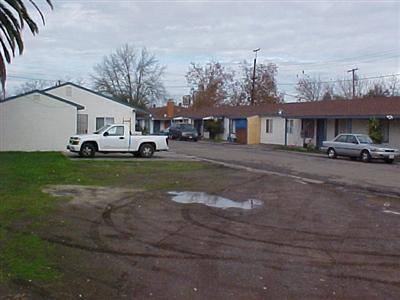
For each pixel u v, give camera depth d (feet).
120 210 37.70
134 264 23.56
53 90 121.49
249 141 166.40
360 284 21.39
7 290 19.31
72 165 72.74
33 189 46.19
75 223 32.22
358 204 43.73
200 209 39.24
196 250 26.48
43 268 22.16
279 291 20.27
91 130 124.67
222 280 21.53
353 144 100.53
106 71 253.03
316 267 23.82
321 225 33.88
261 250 26.81
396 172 74.02
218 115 189.88
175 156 99.71
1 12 59.16
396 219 36.68
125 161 83.56
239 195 47.52
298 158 101.35
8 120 99.86
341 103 136.77
